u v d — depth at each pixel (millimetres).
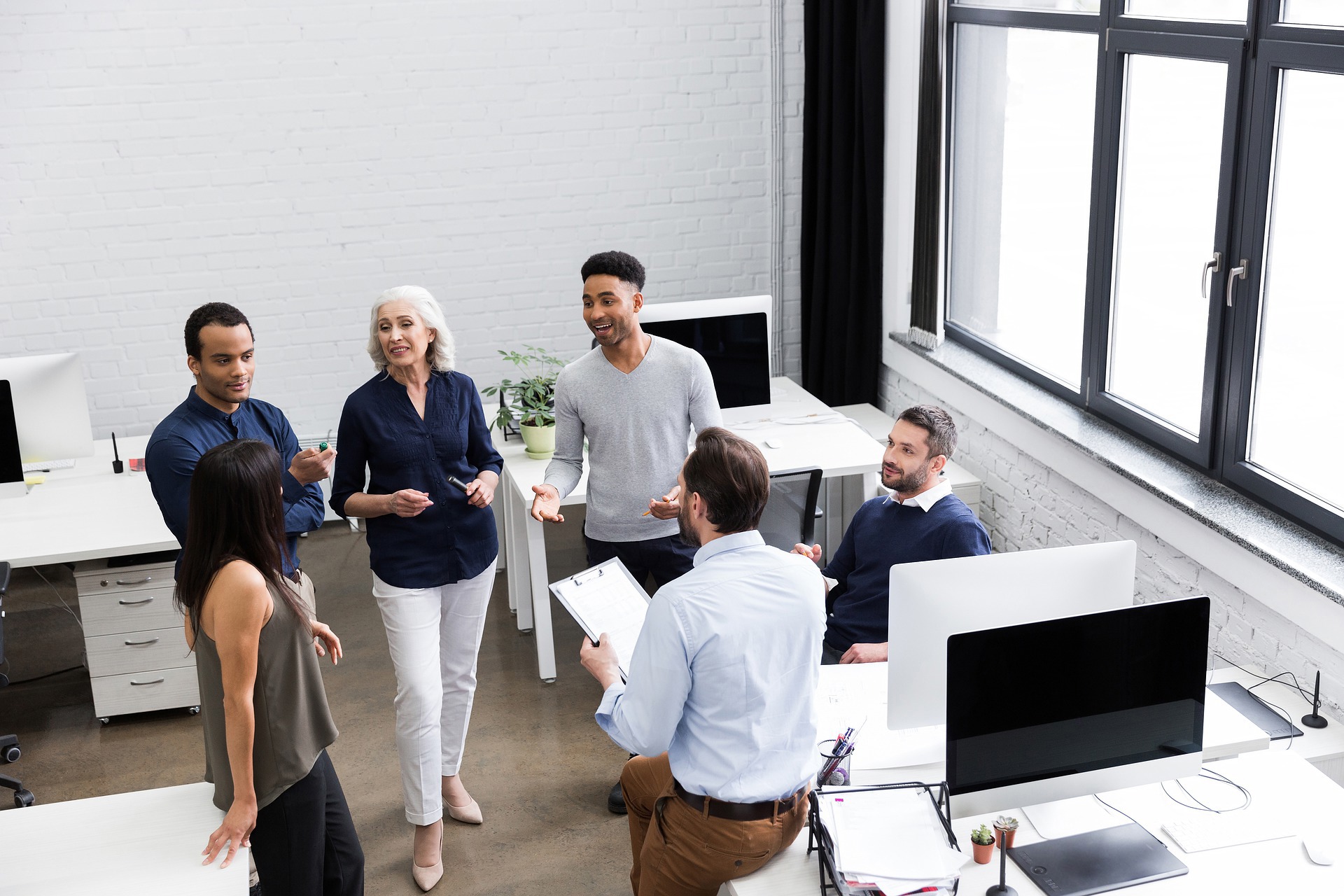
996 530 4590
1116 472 3660
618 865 3168
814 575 2078
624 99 5355
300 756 2344
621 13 5238
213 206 5109
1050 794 2131
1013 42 4375
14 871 2205
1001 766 2098
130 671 3863
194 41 4906
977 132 4695
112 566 3777
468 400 3053
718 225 5621
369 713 3943
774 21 5336
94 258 5066
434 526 2982
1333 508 3039
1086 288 4047
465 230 5375
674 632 1944
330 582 4930
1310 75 2977
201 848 2271
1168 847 2143
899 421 2975
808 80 5273
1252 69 3154
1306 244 3062
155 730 3900
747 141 5523
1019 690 2076
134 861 2232
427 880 3074
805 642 2043
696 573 2027
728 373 4234
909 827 2066
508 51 5188
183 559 2268
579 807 3422
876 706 2564
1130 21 3643
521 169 5352
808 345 5668
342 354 5414
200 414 2805
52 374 4074
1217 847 2129
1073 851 2111
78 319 5129
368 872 3164
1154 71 3609
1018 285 4551
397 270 5363
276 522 2270
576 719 3891
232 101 5004
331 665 4262
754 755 2008
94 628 3789
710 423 3271
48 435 4117
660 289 5676
